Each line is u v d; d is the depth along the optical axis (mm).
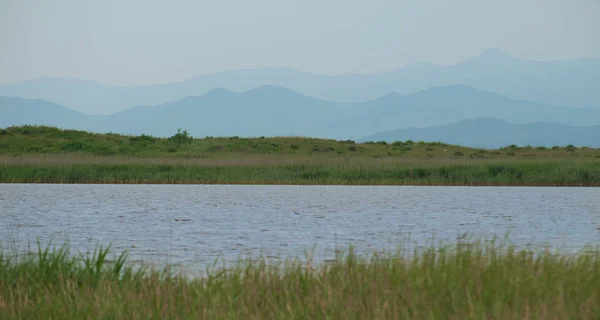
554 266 26547
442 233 51656
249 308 21562
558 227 55969
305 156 162500
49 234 50281
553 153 171375
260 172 123438
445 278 23688
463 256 27984
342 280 23984
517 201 82750
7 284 25438
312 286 24453
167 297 22578
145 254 39969
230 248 42781
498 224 58156
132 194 92312
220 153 167750
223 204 77875
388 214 66938
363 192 98875
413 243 44938
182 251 41438
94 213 66750
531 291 22391
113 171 121125
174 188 105438
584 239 47781
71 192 95000
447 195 92875
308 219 62031
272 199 85438
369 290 23047
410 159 149750
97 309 21234
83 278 26406
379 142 195750
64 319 20984
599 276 24609
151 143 180875
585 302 20719
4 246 43000
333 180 118312
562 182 114875
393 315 19984
